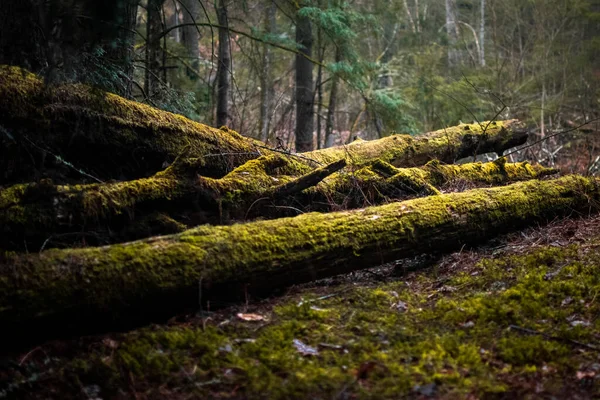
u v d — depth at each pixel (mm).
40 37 5156
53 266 3359
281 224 4184
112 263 3479
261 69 11688
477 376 3061
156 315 3676
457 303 4000
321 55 12203
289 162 5809
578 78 14711
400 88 13945
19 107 4574
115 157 5164
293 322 3674
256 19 12078
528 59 16141
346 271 4316
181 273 3617
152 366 3166
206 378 3078
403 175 5773
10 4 5023
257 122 12023
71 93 4883
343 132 15242
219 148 5645
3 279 3193
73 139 4859
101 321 3443
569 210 5668
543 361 3217
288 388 2928
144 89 7684
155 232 4430
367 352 3324
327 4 9914
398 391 2900
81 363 3168
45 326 3273
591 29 16312
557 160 10750
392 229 4457
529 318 3727
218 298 3895
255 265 3867
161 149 5289
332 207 5527
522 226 5402
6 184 4621
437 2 21141
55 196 4051
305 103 11086
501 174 6648
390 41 15461
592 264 4414
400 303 4047
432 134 7207
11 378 3016
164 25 8047
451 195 5109
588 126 12492
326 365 3188
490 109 12922
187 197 4668
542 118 12133
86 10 4520
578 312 3768
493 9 16719
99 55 5637
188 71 9539
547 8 15469
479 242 5184
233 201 4891
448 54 16797
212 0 10781
